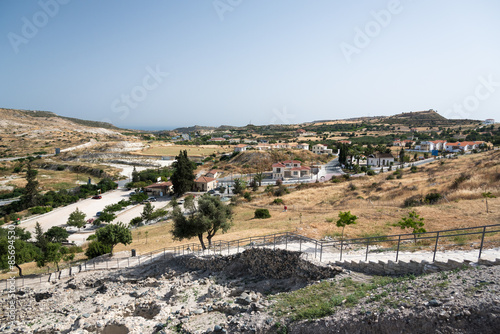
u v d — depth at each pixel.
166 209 74.69
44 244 38.53
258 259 21.20
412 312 9.70
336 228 29.42
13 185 111.19
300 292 14.96
